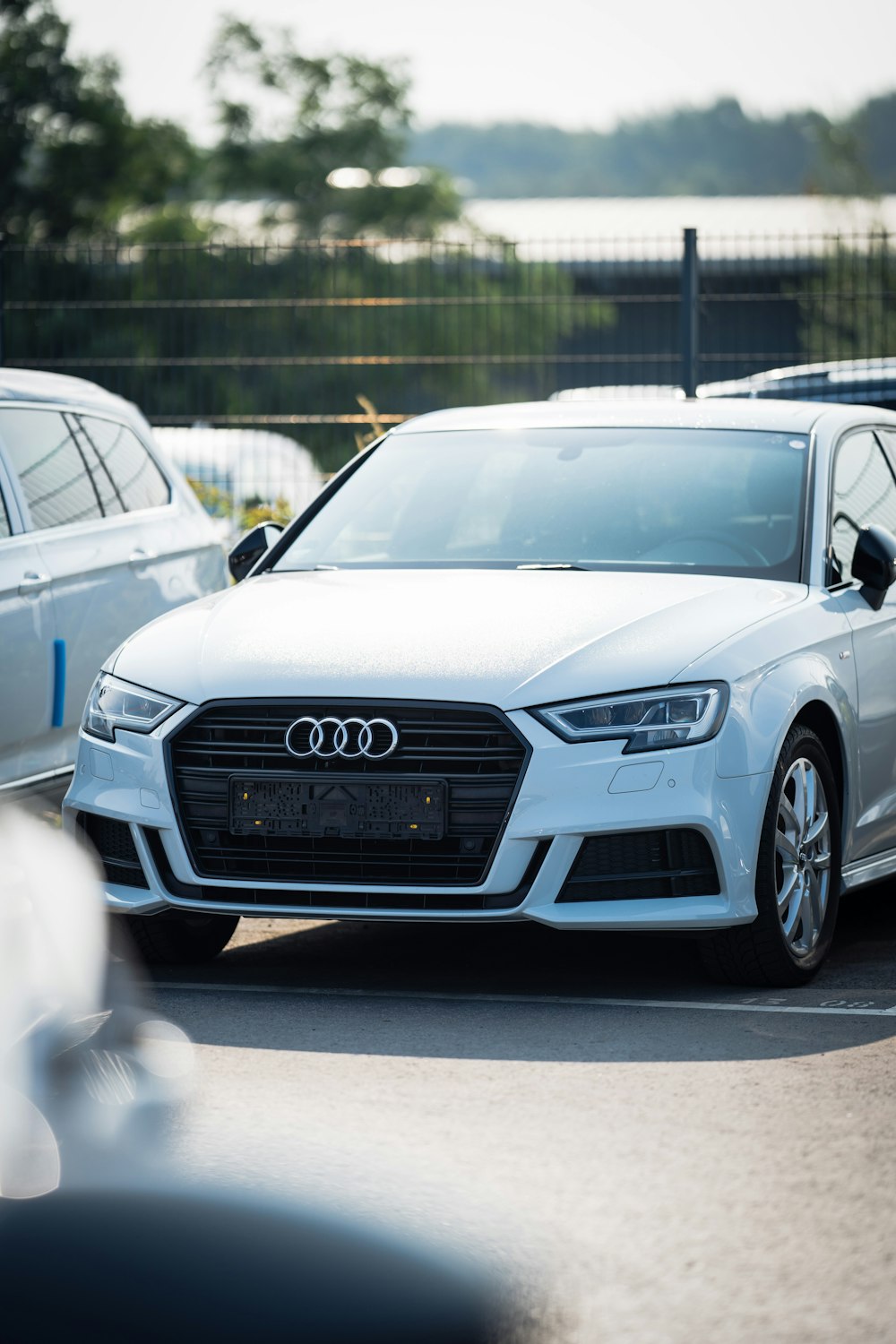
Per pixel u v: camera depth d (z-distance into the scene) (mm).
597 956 8742
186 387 20328
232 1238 4512
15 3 72000
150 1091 5734
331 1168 5402
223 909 7715
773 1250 4820
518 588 8383
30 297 19922
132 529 10914
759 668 7820
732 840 7527
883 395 14664
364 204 74625
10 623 9719
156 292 20219
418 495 9523
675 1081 6414
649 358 18562
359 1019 7367
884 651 8969
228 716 7762
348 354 22938
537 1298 4402
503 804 7422
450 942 9148
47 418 10664
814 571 8742
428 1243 4734
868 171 47438
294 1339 3732
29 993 5887
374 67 75875
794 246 21156
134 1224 4535
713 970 7934
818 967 8156
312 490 19766
